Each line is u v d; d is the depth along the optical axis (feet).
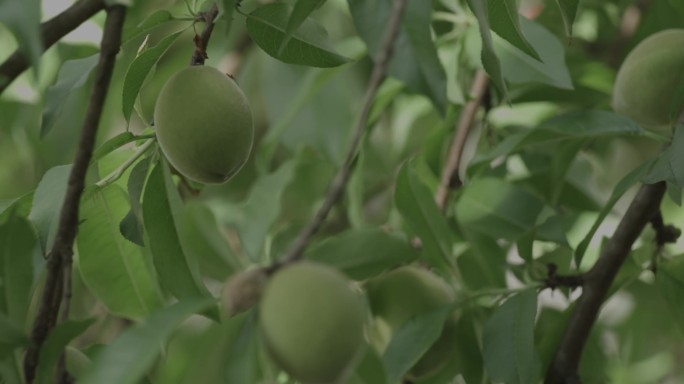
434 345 4.66
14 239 4.15
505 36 4.33
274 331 3.88
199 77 4.34
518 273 4.76
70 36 5.43
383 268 4.65
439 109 4.07
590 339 5.00
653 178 4.46
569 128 4.70
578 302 4.58
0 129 5.71
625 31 5.58
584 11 5.66
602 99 5.18
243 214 4.99
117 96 5.40
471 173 4.84
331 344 3.87
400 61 4.08
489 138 5.24
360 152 5.20
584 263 5.01
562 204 5.20
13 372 4.11
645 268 4.68
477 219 4.86
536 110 5.27
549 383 4.59
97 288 4.61
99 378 3.90
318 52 4.37
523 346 4.49
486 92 5.20
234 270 4.95
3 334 4.06
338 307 3.88
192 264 4.38
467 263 4.92
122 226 4.41
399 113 5.55
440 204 5.09
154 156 4.43
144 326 3.94
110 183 4.51
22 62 4.22
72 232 4.16
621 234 4.56
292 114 5.27
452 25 5.35
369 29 4.10
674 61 4.64
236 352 4.11
